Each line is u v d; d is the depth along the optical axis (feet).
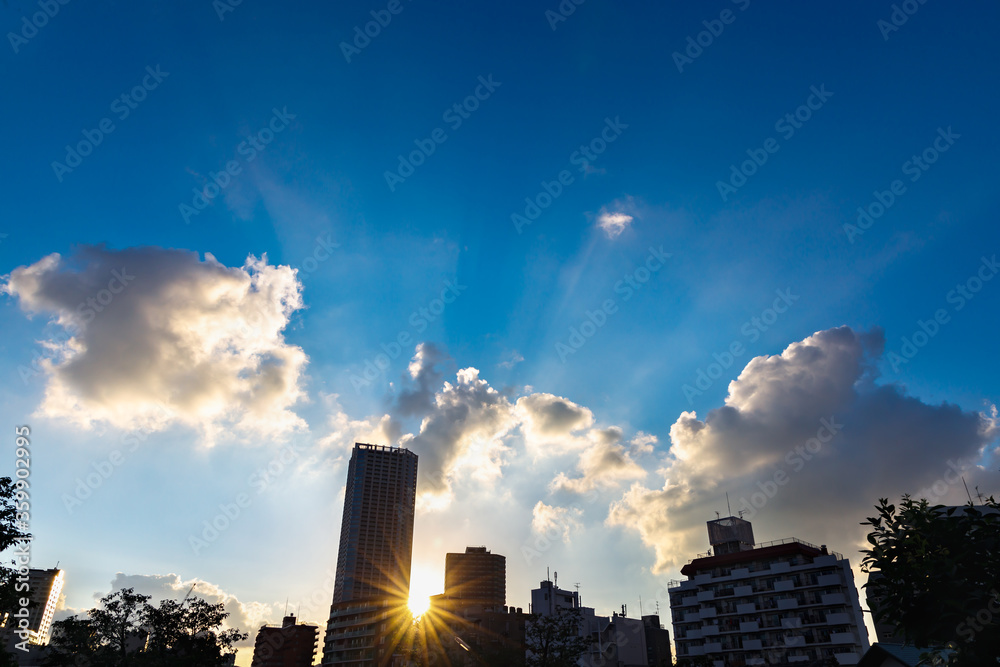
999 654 36.65
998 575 39.42
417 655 260.21
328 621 442.91
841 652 254.68
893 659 106.42
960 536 41.14
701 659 289.53
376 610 400.67
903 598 41.42
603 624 352.28
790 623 272.92
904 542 41.93
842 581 268.82
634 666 342.44
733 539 334.03
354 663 395.34
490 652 221.25
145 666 169.99
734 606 294.25
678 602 315.17
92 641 173.47
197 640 187.52
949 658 40.40
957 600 37.76
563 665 196.03
